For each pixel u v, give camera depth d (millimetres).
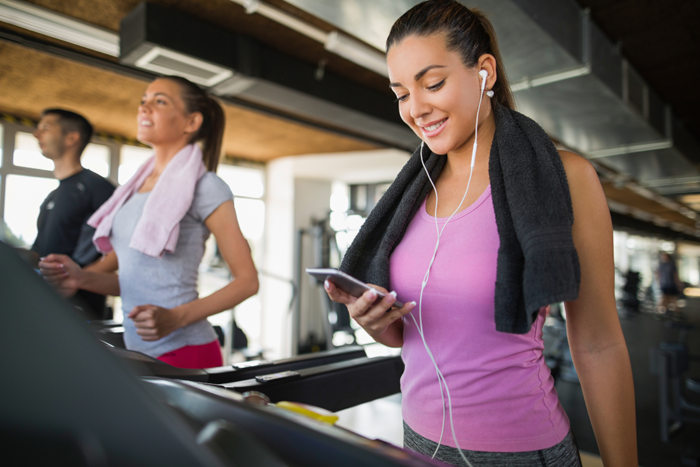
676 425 3291
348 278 615
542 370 715
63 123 2004
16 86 3799
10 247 261
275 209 6816
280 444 332
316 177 6910
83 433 244
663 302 10922
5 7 2418
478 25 768
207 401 403
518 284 624
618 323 716
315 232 6594
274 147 5961
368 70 3576
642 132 4012
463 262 706
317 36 2805
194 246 1265
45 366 249
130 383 250
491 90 802
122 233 1264
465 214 739
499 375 686
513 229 652
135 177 1415
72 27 2654
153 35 2479
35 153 4695
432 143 775
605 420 716
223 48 2809
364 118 3768
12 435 243
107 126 5000
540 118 3615
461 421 698
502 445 673
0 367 246
